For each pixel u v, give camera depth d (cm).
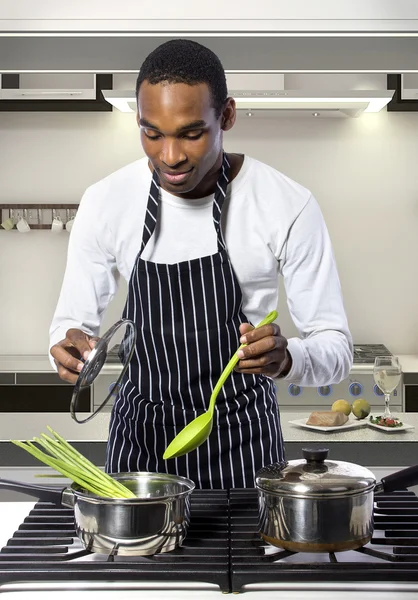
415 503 137
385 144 444
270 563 109
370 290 449
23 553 115
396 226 447
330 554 112
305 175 446
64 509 135
